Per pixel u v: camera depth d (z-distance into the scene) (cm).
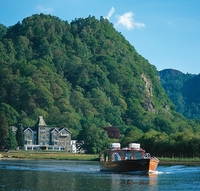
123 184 7738
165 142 17212
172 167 12319
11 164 14088
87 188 7162
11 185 7494
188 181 8300
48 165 13575
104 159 10725
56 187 7262
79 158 18975
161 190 7006
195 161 15138
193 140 16175
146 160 9688
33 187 7250
